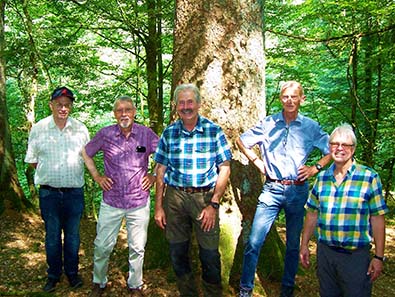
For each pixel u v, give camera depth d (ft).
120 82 30.55
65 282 14.05
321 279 10.12
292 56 28.40
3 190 23.82
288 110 11.68
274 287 13.43
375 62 22.71
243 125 13.12
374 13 20.03
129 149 12.32
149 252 14.08
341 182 9.61
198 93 10.83
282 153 11.85
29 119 29.78
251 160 12.17
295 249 12.17
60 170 13.08
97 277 12.76
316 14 23.75
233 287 12.83
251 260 11.97
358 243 9.48
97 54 33.37
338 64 29.71
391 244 21.74
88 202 35.04
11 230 21.71
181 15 13.30
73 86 31.65
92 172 12.57
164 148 11.33
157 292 12.78
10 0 24.07
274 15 27.43
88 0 26.23
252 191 13.30
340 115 29.43
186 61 13.20
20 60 25.50
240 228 13.19
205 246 11.19
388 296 15.07
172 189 11.23
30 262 17.25
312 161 26.96
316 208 10.23
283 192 11.84
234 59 12.98
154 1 26.84
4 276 15.49
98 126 35.73
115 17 27.07
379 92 26.89
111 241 12.52
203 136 10.91
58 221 13.42
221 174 11.03
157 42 29.43
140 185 12.39
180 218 11.32
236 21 12.94
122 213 12.35
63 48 27.12
